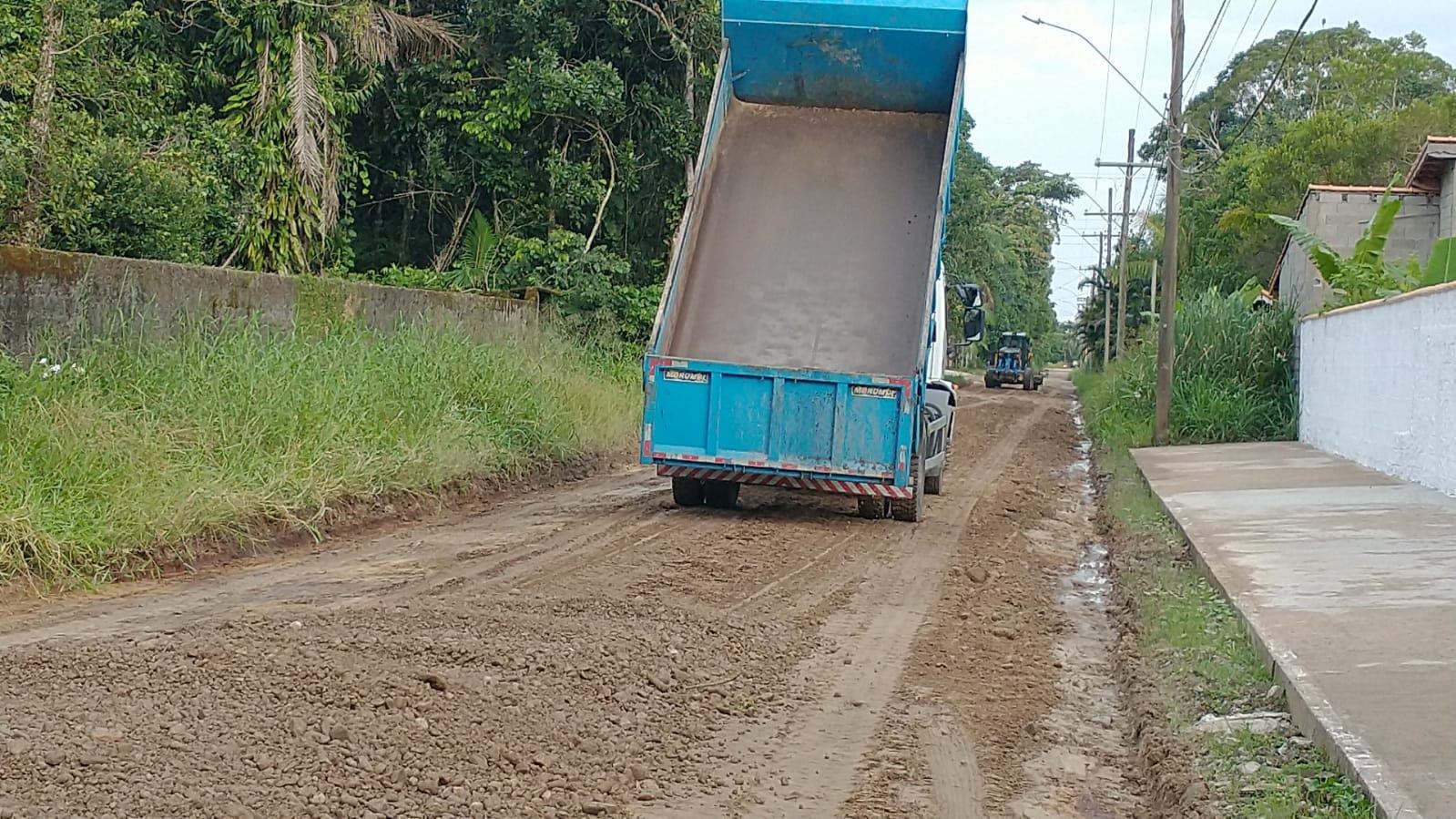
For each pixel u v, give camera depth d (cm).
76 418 1114
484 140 2694
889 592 1084
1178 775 627
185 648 745
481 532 1277
